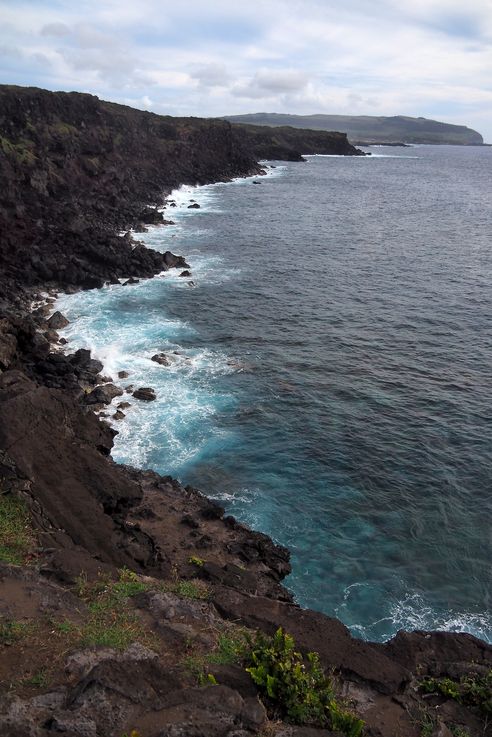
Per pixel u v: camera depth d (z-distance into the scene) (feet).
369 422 96.53
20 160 219.20
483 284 170.40
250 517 74.74
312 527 73.82
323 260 196.65
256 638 38.81
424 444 90.84
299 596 63.00
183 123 430.20
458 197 384.27
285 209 305.73
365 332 134.10
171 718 29.91
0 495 54.49
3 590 39.78
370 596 63.67
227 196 345.92
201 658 36.60
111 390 101.65
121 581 45.03
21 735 26.86
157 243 214.48
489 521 75.66
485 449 89.76
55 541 51.93
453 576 67.10
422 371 115.03
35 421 66.03
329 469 84.74
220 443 89.71
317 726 33.01
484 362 119.14
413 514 76.48
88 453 68.64
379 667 40.45
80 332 128.57
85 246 175.22
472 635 54.80
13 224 172.14
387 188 423.64
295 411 99.30
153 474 79.56
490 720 38.42
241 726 30.30
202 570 57.52
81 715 28.91
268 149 616.80
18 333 106.42
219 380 109.40
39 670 32.91
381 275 179.01
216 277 173.27
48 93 278.05
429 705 39.34
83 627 37.40
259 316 142.61
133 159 333.62
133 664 33.68
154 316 140.46
